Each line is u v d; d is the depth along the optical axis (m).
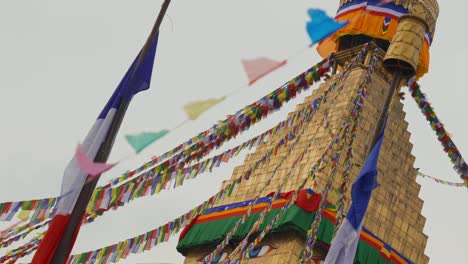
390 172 42.16
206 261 28.66
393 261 39.69
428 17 39.41
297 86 29.78
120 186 25.47
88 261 29.14
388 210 41.03
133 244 29.33
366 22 39.56
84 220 25.03
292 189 39.03
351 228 20.09
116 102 17.59
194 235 41.62
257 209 39.59
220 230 40.50
